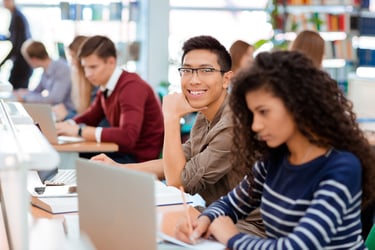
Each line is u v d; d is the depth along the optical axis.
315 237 1.60
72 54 4.93
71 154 4.16
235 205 2.00
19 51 6.75
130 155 4.27
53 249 1.39
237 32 7.20
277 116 1.63
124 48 7.00
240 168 1.94
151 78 7.14
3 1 6.70
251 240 1.75
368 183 1.71
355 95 5.55
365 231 3.03
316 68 1.68
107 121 4.58
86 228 1.75
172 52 7.16
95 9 6.87
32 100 6.15
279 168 1.81
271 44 6.61
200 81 2.65
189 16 7.16
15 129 1.83
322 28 6.60
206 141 2.65
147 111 4.31
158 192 2.35
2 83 3.00
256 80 1.63
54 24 6.82
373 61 6.88
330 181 1.65
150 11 7.04
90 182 1.69
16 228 1.49
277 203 1.79
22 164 1.33
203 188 2.65
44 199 2.23
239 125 1.83
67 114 6.02
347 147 1.70
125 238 1.58
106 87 4.27
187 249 1.78
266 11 6.90
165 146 2.71
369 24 6.84
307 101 1.63
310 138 1.68
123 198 1.56
